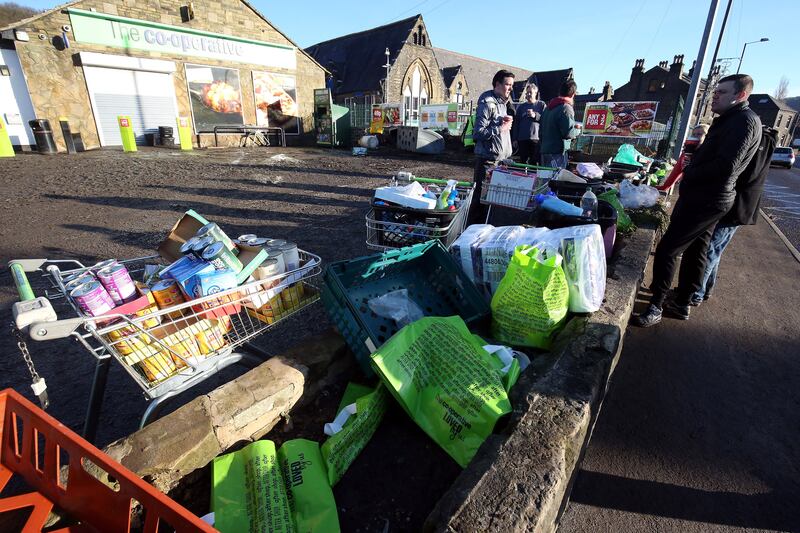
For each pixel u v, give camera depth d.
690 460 2.57
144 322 1.84
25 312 1.50
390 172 12.29
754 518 2.21
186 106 17.84
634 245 4.62
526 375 2.25
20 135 14.43
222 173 11.23
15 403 1.43
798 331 4.17
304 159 15.00
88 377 3.08
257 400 1.98
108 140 16.14
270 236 6.09
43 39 14.01
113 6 15.11
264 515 1.62
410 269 3.09
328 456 1.89
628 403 3.04
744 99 3.30
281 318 2.30
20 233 5.92
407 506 1.84
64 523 1.40
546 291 2.60
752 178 3.76
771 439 2.76
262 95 20.14
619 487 2.37
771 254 6.89
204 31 17.53
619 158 7.87
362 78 35.75
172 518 1.03
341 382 2.46
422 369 2.17
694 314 4.44
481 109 5.64
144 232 6.10
